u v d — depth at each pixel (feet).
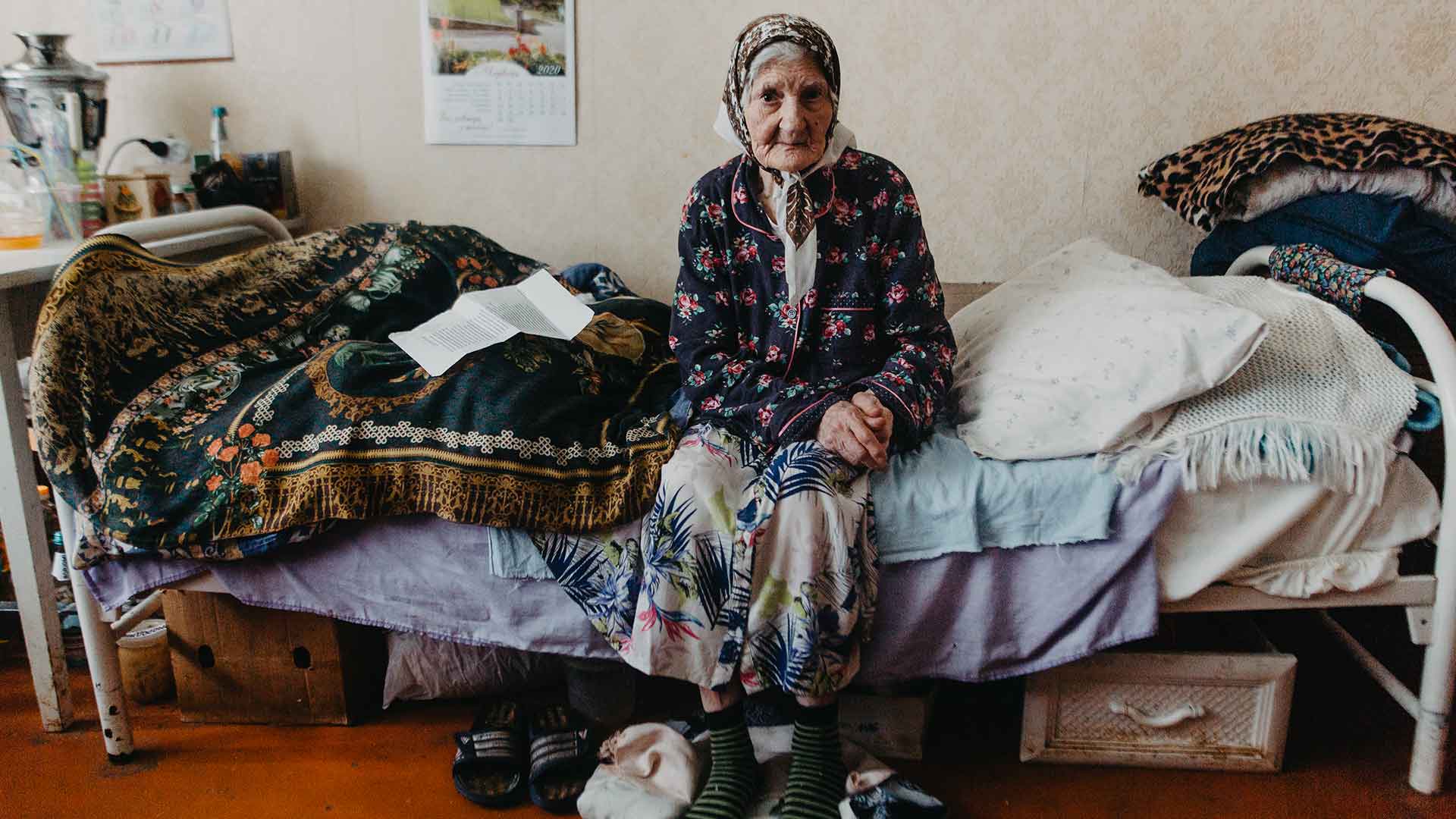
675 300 4.97
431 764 4.84
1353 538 4.30
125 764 4.83
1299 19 5.94
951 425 4.85
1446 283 5.06
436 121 6.71
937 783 4.61
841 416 4.30
